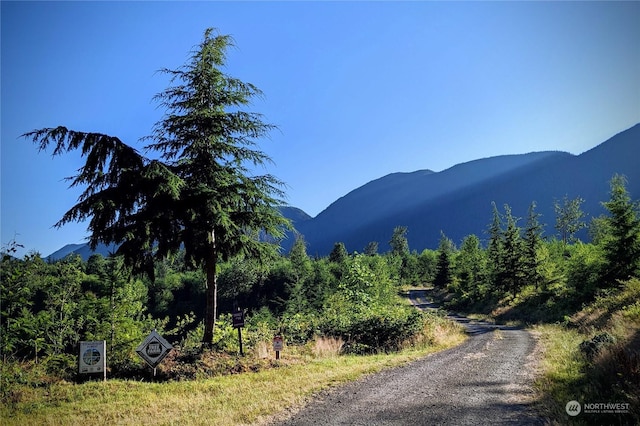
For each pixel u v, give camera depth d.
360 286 32.38
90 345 11.29
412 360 14.35
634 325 14.41
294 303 59.03
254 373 12.55
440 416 7.71
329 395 9.60
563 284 37.22
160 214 13.26
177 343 16.08
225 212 14.29
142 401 9.38
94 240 13.49
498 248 55.88
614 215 28.83
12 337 11.41
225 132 15.41
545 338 19.30
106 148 13.12
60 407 9.01
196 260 15.37
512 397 8.77
